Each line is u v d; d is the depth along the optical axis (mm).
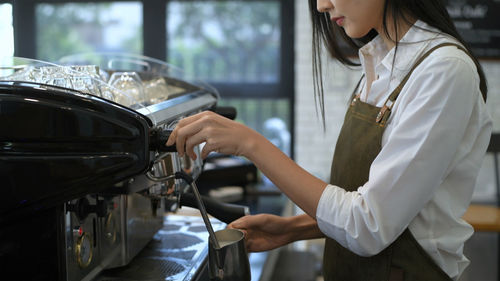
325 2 1033
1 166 911
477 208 3250
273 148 982
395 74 1041
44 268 969
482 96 1022
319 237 1271
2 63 1011
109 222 1124
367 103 1121
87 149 903
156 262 1207
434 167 905
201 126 946
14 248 969
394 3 1007
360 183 1091
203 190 2330
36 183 909
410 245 1022
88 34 4766
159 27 4664
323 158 4629
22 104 895
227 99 4758
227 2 4652
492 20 4426
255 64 4707
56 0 4703
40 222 963
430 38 995
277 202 2301
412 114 923
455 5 4434
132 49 4770
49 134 896
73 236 1000
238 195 2367
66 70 1037
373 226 922
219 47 4711
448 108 898
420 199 918
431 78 918
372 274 1080
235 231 998
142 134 892
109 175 899
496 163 3393
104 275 1132
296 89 4598
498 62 4512
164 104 1184
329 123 4578
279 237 1259
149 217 1313
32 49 4758
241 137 960
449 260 1056
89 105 892
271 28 4656
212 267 957
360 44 1266
